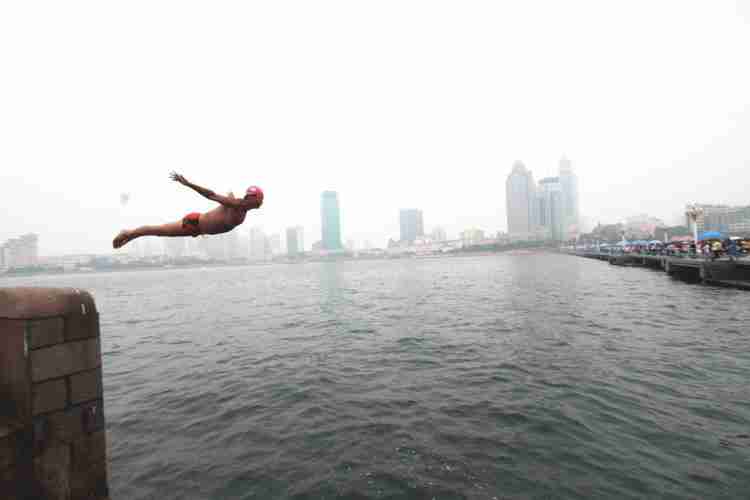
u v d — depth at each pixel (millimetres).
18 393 3186
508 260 145750
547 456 6422
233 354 14812
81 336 3674
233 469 6375
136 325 23594
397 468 6250
